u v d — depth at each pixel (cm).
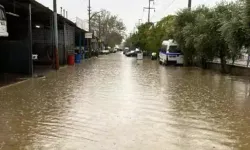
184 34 3028
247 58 2302
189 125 814
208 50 2528
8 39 2192
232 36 1898
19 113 928
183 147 641
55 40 2491
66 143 659
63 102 1097
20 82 1650
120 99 1170
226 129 781
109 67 2939
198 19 2750
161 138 699
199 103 1116
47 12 2309
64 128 771
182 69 2809
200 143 668
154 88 1478
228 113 962
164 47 3497
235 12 1905
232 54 2239
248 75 2133
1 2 1805
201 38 2505
